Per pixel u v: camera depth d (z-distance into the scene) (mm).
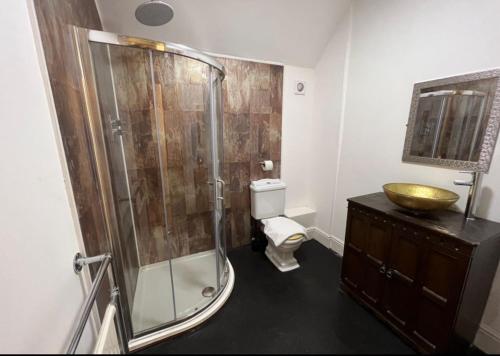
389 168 2000
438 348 1320
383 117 2004
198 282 2074
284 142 2803
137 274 2053
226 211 2645
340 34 2338
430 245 1311
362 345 949
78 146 1154
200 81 1849
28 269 892
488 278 1331
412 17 1713
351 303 1830
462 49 1463
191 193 2232
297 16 2166
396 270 1516
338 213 2602
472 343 1486
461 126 1497
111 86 1554
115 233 1441
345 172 2453
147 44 1428
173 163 2121
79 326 746
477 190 1399
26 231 879
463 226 1325
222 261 2174
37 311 904
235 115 2480
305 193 3080
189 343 920
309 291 1999
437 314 1311
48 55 936
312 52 2562
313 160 2910
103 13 1792
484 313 1444
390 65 1906
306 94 2785
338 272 2281
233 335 1095
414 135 1770
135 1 1771
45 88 912
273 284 2105
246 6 1977
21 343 863
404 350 911
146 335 1501
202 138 2033
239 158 2600
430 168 1699
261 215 2623
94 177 1298
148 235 2174
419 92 1709
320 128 2738
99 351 710
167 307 1786
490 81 1348
